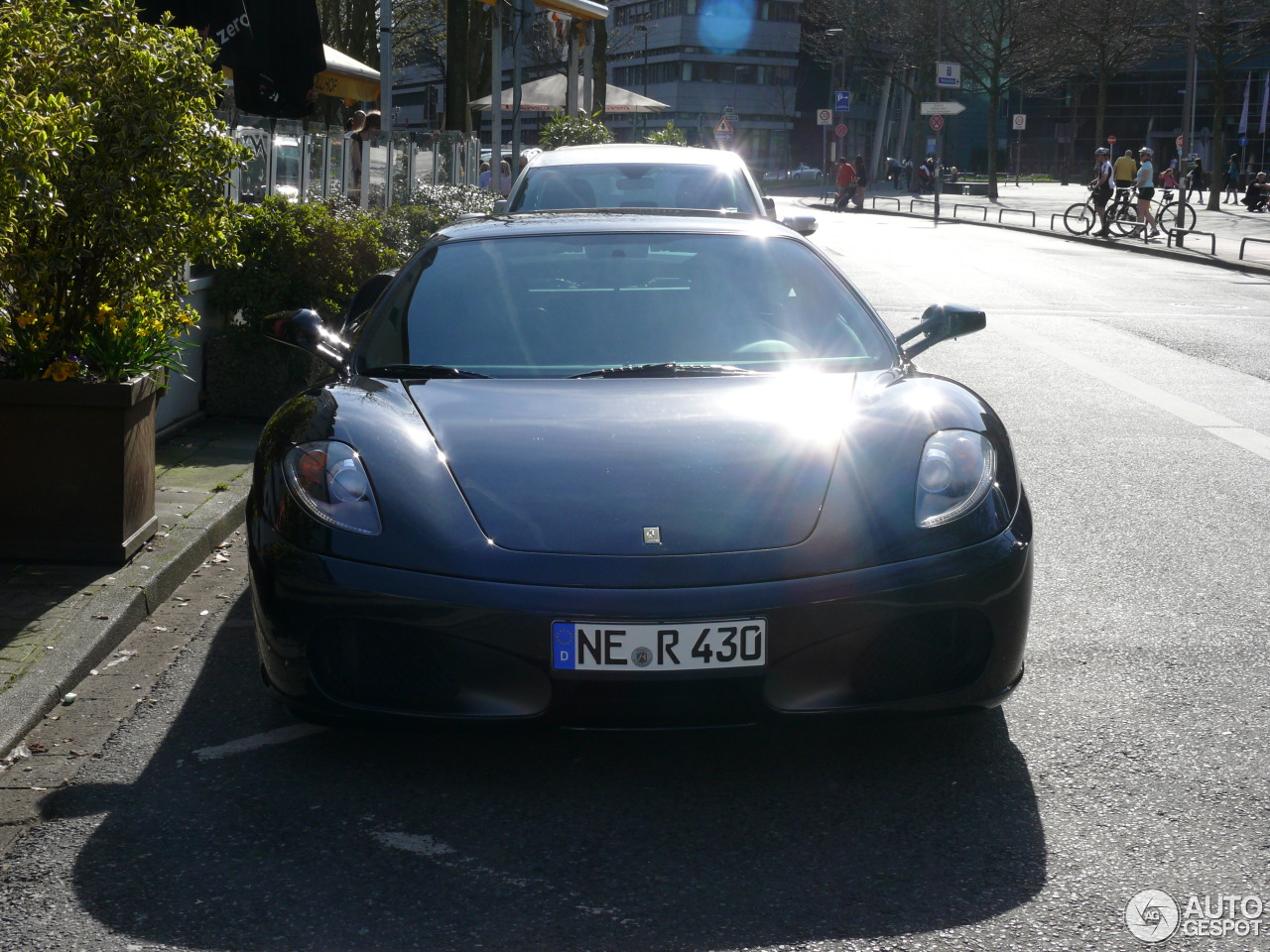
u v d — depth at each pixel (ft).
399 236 33.47
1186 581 16.65
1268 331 42.73
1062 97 282.15
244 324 25.75
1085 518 19.86
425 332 13.73
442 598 10.03
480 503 10.64
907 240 88.89
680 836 9.85
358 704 10.42
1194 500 20.99
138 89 15.74
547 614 9.93
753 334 13.82
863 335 14.07
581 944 8.37
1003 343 39.40
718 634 9.94
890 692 10.50
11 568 15.81
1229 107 251.19
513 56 59.57
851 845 9.70
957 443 11.48
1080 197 178.29
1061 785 10.73
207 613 15.39
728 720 10.13
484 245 15.12
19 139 12.59
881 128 284.00
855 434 11.53
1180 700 12.64
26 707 11.98
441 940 8.41
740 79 352.28
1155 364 35.65
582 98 86.69
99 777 10.90
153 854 9.59
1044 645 14.25
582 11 73.20
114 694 12.82
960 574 10.46
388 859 9.50
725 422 11.71
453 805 10.36
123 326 16.46
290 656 10.54
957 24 178.19
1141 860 9.48
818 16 227.20
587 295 14.21
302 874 9.29
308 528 10.60
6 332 14.71
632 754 11.30
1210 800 10.46
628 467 10.99
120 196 15.52
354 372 13.34
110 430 15.79
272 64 29.66
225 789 10.66
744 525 10.43
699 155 30.12
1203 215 125.90
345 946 8.34
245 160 17.46
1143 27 165.58
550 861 9.46
